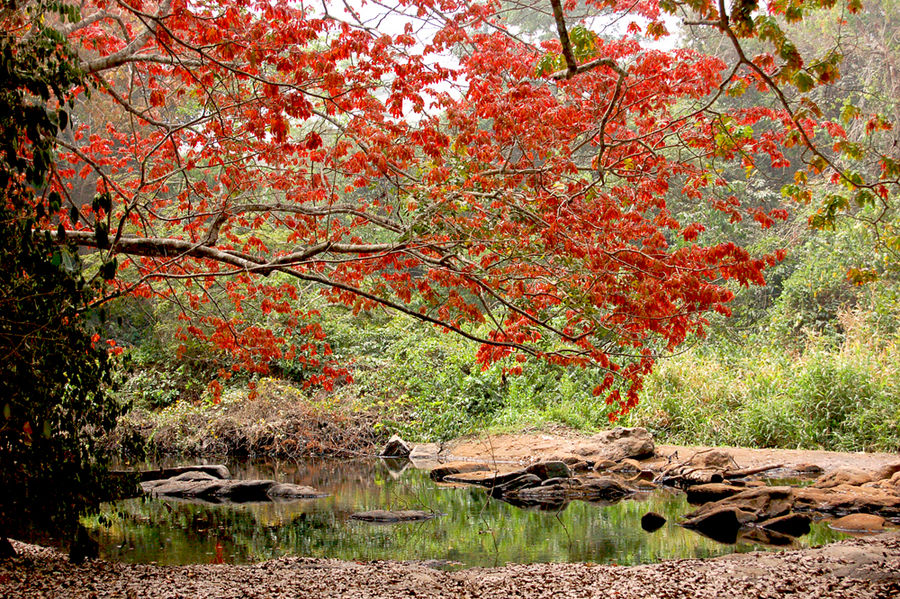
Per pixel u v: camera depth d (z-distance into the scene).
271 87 6.36
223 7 7.08
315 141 6.72
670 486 11.27
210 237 7.33
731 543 7.36
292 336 18.39
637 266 6.97
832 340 15.94
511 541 7.62
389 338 20.22
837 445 13.07
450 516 9.07
